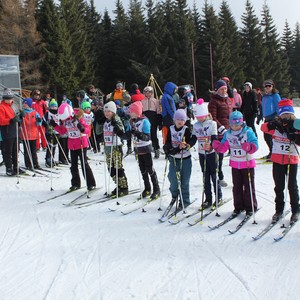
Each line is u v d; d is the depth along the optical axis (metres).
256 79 42.53
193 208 5.23
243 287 3.16
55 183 7.11
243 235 4.23
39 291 3.25
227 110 5.98
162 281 3.32
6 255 4.02
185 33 37.91
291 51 50.69
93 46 38.25
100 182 6.99
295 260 3.58
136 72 36.78
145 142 5.62
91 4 43.25
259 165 7.78
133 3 39.53
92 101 10.50
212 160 5.10
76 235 4.51
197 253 3.85
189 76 38.28
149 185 5.89
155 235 4.38
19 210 5.58
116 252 3.97
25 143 8.23
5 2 32.84
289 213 4.79
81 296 3.13
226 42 40.00
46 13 33.38
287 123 4.36
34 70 32.31
